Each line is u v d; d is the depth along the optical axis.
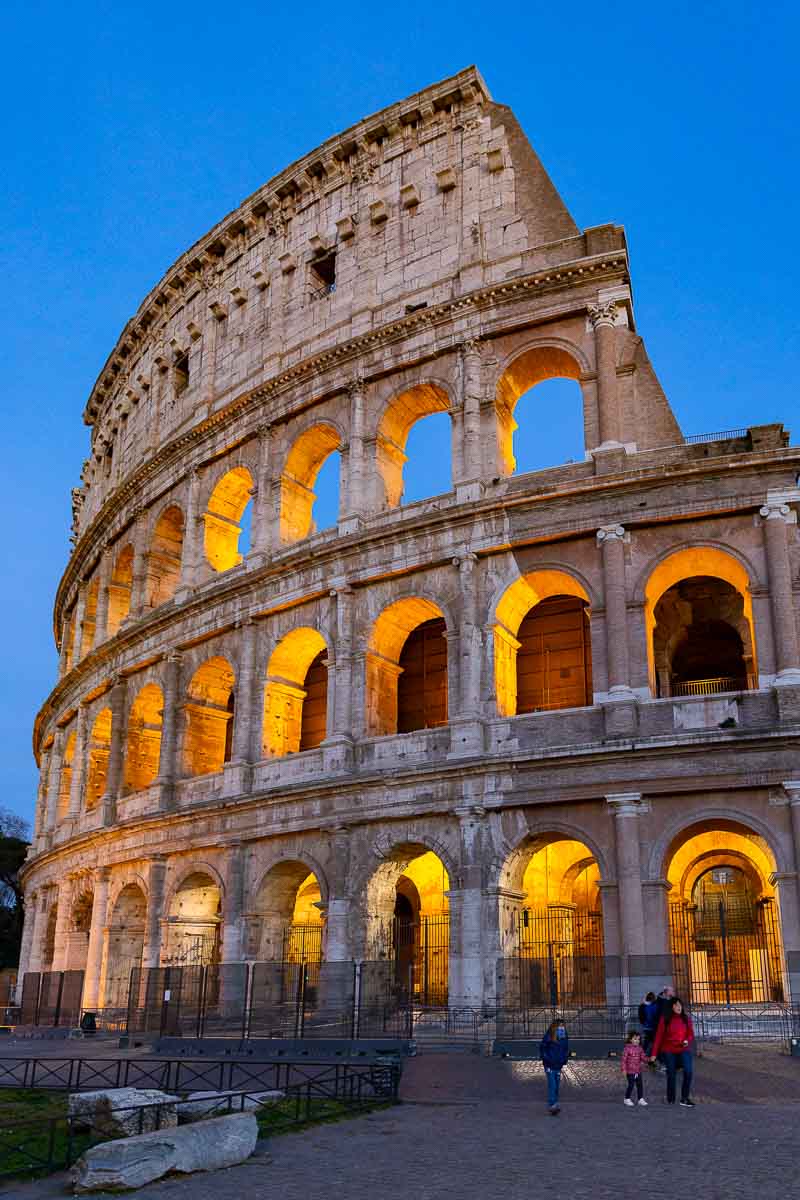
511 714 46.28
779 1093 27.23
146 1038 47.03
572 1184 17.27
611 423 46.44
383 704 49.97
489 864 42.69
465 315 51.72
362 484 52.69
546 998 43.00
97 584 76.56
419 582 48.56
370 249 57.66
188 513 62.41
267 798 49.44
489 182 54.75
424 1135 22.48
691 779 39.97
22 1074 35.19
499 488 48.69
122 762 62.56
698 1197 16.09
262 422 58.50
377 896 45.91
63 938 66.31
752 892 49.16
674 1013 26.72
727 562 43.81
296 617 52.94
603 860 40.78
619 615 43.12
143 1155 18.38
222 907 51.12
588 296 48.97
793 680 39.84
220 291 67.19
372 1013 41.19
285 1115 24.55
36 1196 17.81
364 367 54.56
